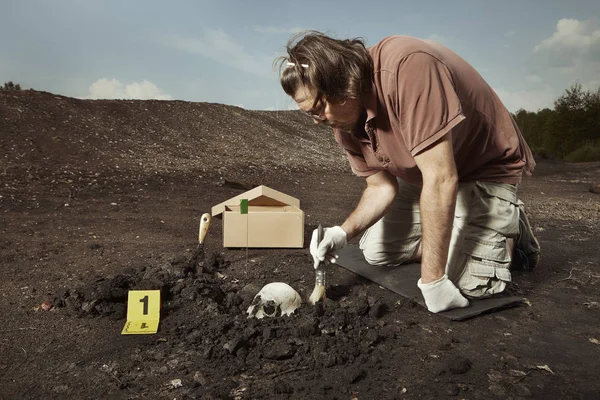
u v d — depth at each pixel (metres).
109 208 4.90
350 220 2.67
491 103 2.45
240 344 2.00
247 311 2.30
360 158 2.74
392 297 2.68
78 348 2.05
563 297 2.84
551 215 5.62
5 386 1.76
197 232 4.06
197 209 5.10
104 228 4.09
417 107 2.03
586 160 17.88
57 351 2.02
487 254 2.58
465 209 2.60
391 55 2.09
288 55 2.09
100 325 2.26
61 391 1.74
